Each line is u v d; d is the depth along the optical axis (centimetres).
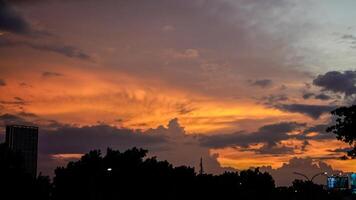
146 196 10069
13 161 8088
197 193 12069
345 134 6444
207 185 12638
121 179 9806
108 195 9656
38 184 9075
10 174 7931
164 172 10731
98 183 9681
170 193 10769
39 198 9000
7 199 7875
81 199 9738
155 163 10631
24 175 8269
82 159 9994
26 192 8262
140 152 10444
